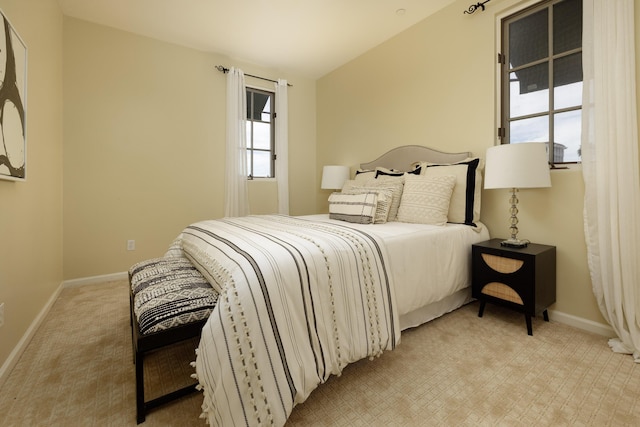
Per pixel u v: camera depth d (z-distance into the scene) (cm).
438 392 136
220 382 104
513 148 191
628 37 169
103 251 308
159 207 336
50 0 243
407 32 311
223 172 373
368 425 117
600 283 182
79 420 120
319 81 441
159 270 171
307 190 447
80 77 293
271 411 104
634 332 164
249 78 393
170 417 122
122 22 299
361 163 373
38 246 210
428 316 205
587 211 186
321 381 123
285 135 412
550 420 118
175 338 121
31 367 157
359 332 139
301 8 278
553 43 217
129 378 148
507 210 237
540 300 190
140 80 322
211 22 300
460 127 265
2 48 146
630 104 169
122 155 315
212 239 174
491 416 121
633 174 168
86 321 213
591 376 146
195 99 354
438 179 240
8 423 118
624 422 117
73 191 292
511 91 239
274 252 130
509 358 162
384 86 339
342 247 145
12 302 161
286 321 117
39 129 215
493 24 242
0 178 143
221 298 116
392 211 255
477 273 214
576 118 207
